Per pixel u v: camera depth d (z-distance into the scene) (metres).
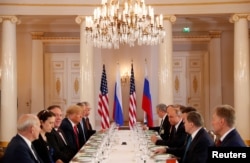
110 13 6.14
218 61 11.59
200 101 11.76
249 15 8.98
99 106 8.50
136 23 6.10
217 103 11.61
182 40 11.62
